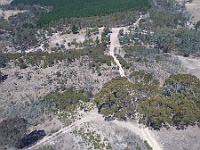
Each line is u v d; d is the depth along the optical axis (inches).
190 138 2827.3
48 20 7111.2
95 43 5511.8
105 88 3142.2
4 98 3905.0
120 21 6678.2
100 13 7381.9
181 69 4421.8
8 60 4995.1
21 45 5876.0
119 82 3181.6
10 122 2800.2
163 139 2812.5
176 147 2709.2
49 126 3201.3
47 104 3622.0
